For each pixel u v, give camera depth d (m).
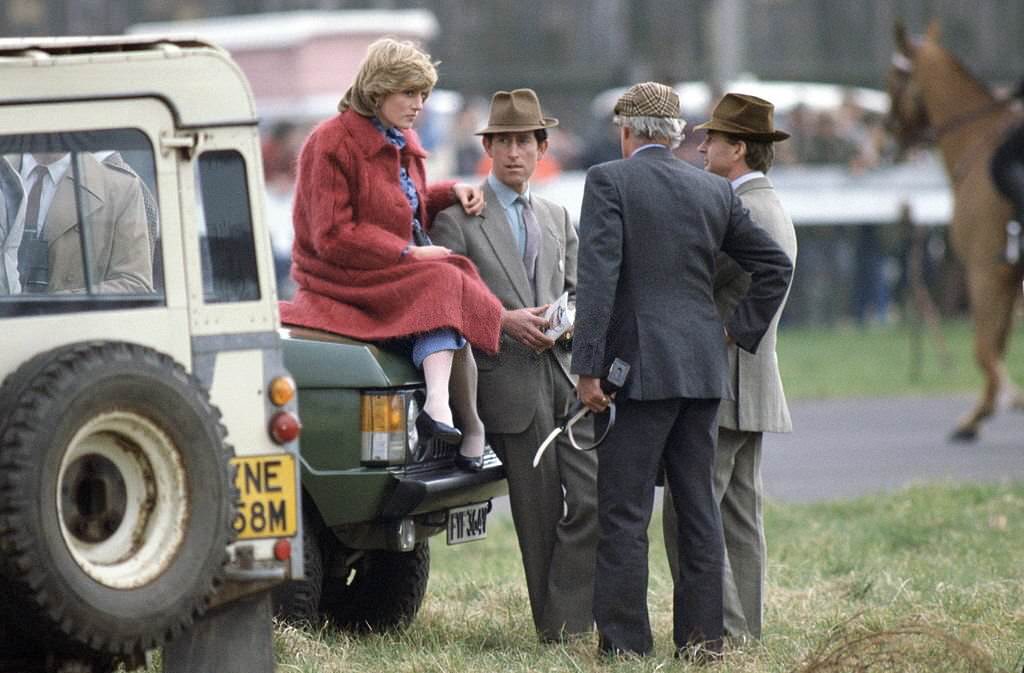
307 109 105.12
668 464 26.00
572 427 27.56
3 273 21.58
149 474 20.44
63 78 21.22
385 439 25.59
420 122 89.50
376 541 26.23
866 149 96.56
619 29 146.62
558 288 28.78
